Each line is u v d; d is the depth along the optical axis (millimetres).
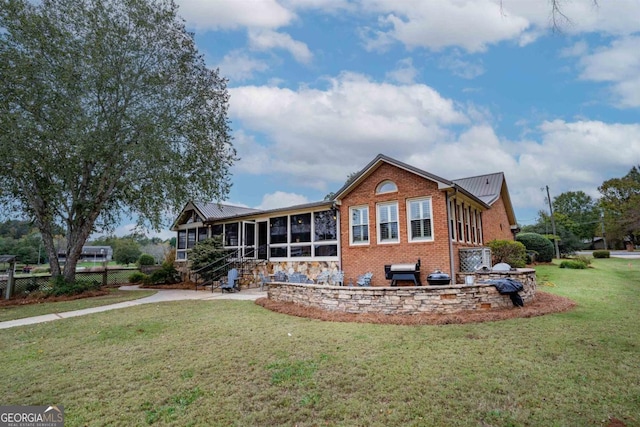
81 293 14047
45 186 14383
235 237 17906
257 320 7973
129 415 3609
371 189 13000
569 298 9805
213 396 4000
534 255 21172
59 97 12711
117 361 5285
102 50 13422
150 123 13789
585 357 4980
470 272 11188
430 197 11727
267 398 3924
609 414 3432
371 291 8297
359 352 5445
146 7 14531
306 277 13602
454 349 5477
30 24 12383
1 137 11555
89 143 12820
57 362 5316
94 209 15094
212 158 16641
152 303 11141
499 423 3295
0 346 6312
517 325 6820
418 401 3758
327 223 14641
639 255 34469
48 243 14781
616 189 43938
